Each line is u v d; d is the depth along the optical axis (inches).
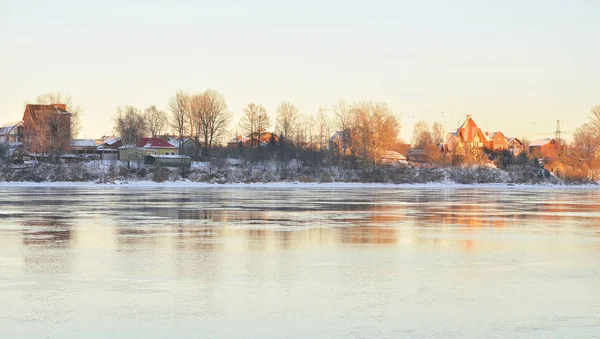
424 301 919.0
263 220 2044.8
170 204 2719.0
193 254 1321.4
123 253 1327.5
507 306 896.3
